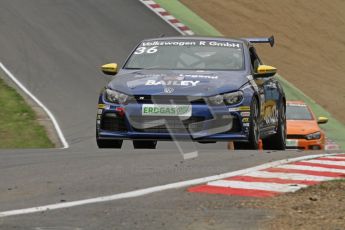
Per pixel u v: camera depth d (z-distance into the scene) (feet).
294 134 218.79
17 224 83.61
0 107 253.44
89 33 343.26
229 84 151.74
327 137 293.02
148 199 95.91
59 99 267.39
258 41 183.42
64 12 364.79
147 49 167.02
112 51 326.24
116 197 96.94
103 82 288.92
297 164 123.03
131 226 82.79
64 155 139.54
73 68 302.04
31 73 293.43
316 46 402.52
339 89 359.66
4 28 338.95
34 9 364.99
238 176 111.04
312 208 90.94
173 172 114.32
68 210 90.22
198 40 168.45
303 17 427.33
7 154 145.38
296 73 366.84
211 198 96.53
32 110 253.03
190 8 398.42
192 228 82.07
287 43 395.55
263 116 164.55
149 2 391.24
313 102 334.44
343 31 429.79
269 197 97.25
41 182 108.37
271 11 418.51
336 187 102.99
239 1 418.72
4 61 304.09
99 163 124.88
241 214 88.02
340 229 81.61
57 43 328.29
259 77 163.53
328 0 458.09
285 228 81.97
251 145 153.99
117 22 359.87
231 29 386.32
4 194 100.68
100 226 82.84
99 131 153.58
